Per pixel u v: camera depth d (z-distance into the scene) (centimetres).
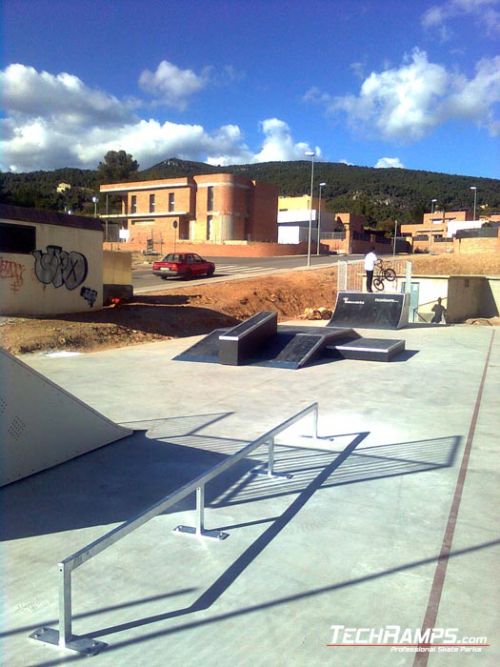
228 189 6031
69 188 10938
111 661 283
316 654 289
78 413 612
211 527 438
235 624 314
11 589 350
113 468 575
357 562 385
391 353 1279
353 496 502
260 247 5616
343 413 809
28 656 287
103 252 2005
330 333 1375
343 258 5256
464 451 634
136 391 949
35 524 445
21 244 1622
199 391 953
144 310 1928
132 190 6600
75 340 1477
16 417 536
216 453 625
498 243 4428
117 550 400
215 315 2128
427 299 2381
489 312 2641
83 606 331
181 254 3186
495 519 456
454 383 1031
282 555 394
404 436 693
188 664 281
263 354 1275
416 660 286
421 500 494
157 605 332
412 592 347
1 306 1575
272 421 762
